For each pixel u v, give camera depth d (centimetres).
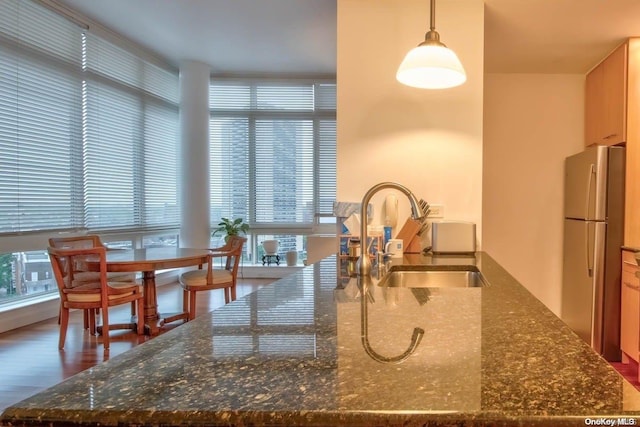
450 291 118
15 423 47
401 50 237
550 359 62
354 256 199
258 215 570
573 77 364
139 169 470
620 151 289
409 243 224
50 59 362
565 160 362
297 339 73
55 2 357
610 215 290
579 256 318
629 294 277
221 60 495
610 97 312
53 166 368
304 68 522
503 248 370
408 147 237
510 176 370
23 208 342
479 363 61
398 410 46
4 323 325
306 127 565
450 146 236
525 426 45
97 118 413
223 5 351
